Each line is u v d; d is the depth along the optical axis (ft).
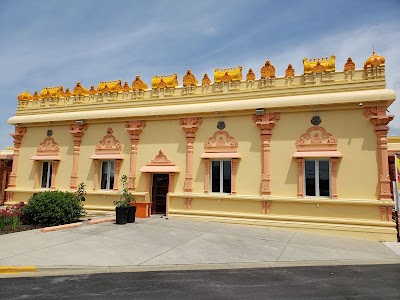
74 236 33.45
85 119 52.95
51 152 55.47
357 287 20.58
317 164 40.81
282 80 43.57
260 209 42.39
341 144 39.50
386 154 37.42
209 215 44.73
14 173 57.36
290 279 22.11
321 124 40.75
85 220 43.09
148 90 51.21
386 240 35.78
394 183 36.78
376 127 37.96
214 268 24.64
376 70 38.91
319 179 40.57
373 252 30.63
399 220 39.70
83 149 53.57
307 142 41.09
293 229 39.93
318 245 32.96
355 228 37.27
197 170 46.55
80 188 47.91
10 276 21.77
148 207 47.70
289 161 41.70
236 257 27.66
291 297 18.56
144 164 49.67
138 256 26.91
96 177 51.75
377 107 38.04
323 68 41.45
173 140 48.55
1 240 31.19
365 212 37.60
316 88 41.47
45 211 39.37
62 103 56.59
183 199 46.65
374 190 37.50
